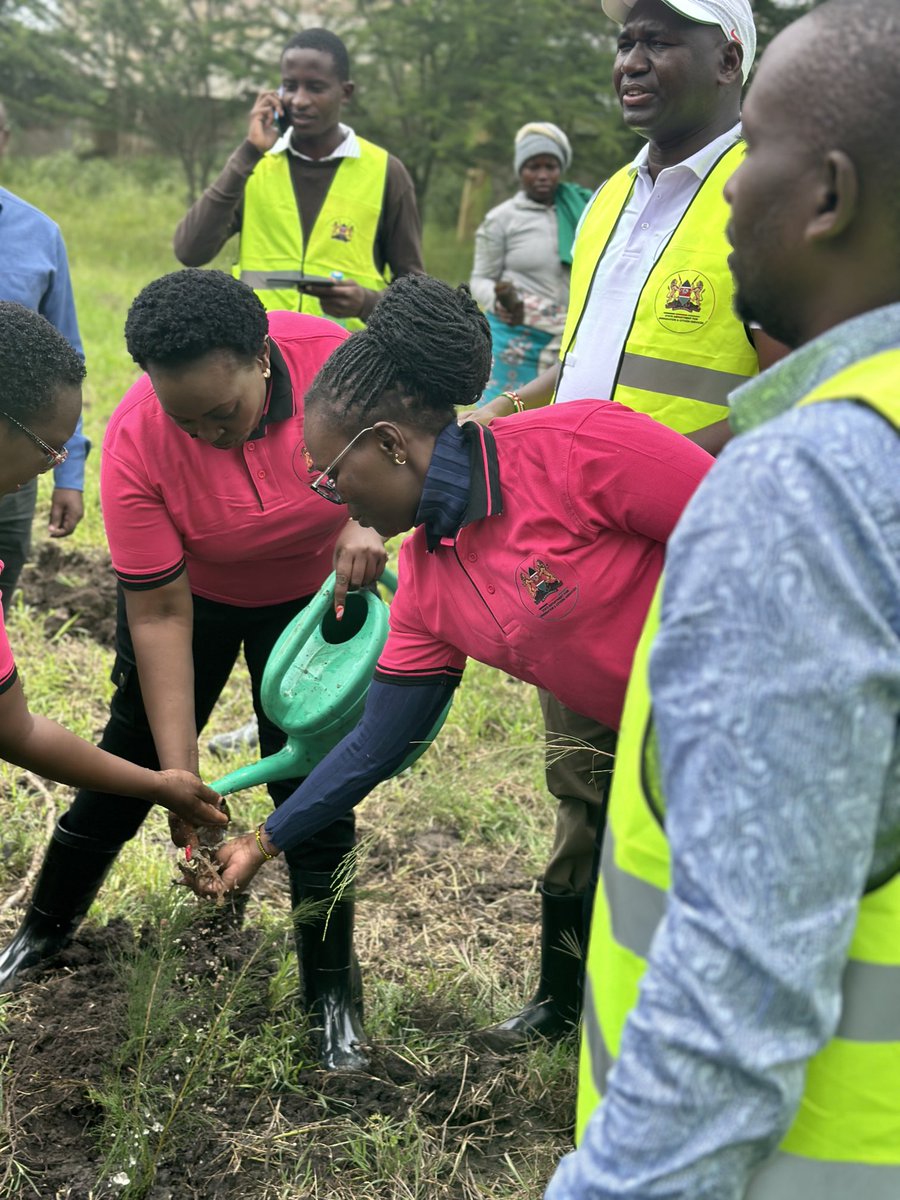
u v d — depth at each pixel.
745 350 2.65
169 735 2.51
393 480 1.97
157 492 2.45
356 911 3.41
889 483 0.98
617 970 1.19
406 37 14.55
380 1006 2.92
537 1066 2.68
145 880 3.33
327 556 2.71
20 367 2.13
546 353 6.68
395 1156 2.46
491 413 2.98
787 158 1.08
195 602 2.73
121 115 17.25
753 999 0.96
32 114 18.80
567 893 2.82
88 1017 2.77
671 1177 0.99
